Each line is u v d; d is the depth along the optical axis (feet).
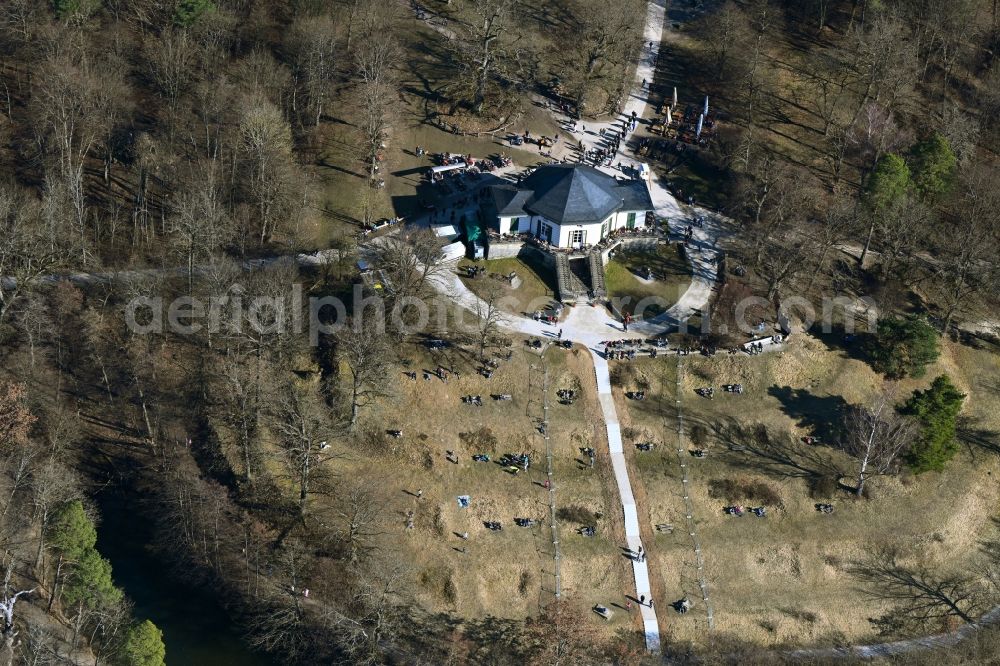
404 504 556.51
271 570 525.75
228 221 626.64
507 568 545.03
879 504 590.14
